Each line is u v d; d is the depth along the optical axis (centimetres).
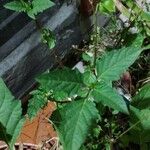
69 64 57
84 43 58
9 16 44
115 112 41
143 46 50
